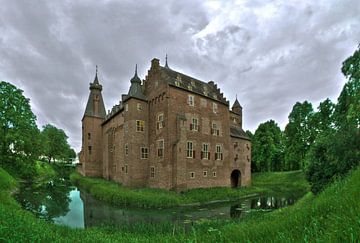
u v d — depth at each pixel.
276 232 4.62
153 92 32.69
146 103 33.16
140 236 10.80
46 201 27.02
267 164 60.22
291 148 51.22
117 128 39.84
